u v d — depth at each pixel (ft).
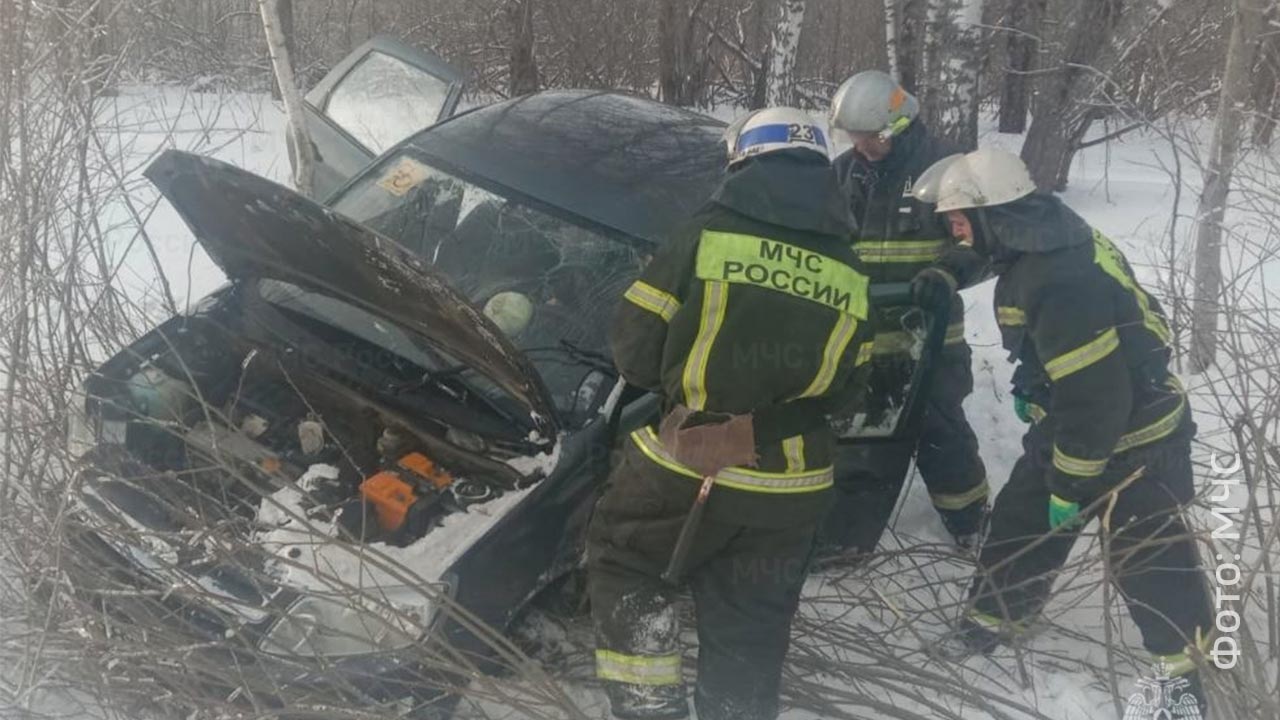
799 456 8.75
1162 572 10.08
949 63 22.07
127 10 13.15
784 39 31.71
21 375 10.07
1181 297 13.39
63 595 9.00
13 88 10.86
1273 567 12.31
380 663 8.37
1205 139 25.82
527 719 9.52
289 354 10.69
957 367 12.55
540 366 10.54
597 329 10.84
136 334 12.59
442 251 11.71
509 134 13.02
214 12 33.01
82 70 11.23
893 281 12.54
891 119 12.17
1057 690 10.82
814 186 8.45
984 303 19.89
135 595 8.36
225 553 8.43
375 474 9.77
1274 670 10.85
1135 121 19.90
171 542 8.89
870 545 12.05
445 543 8.94
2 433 10.48
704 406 8.50
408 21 40.24
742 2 42.22
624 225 11.64
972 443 12.74
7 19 10.91
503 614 9.10
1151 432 10.08
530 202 11.89
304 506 9.36
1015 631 10.42
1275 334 11.96
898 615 10.75
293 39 34.04
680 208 11.95
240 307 11.12
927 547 11.85
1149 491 10.10
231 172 8.94
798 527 8.87
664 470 8.78
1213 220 16.31
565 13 38.88
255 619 8.46
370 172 12.75
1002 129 41.57
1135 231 23.12
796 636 10.73
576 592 10.30
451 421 10.07
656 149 12.97
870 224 12.52
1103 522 9.34
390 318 10.23
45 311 11.03
